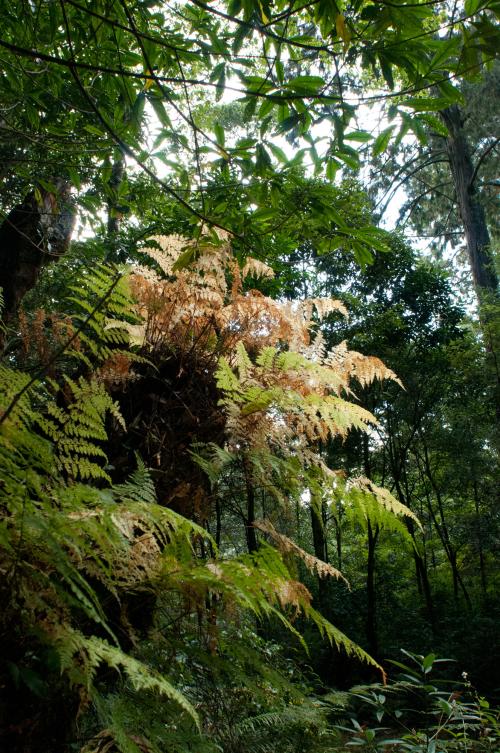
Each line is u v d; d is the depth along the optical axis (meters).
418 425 10.90
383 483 11.38
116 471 1.41
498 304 11.62
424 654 8.76
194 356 1.63
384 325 10.03
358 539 13.12
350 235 2.11
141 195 3.51
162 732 1.04
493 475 11.05
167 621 1.38
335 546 13.32
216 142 1.85
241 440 1.46
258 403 1.46
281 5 1.66
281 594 1.25
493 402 10.79
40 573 0.89
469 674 7.89
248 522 1.53
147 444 1.44
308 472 1.63
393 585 11.47
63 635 0.86
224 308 1.74
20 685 0.93
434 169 18.92
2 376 1.05
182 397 1.56
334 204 2.21
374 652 9.40
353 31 1.41
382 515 1.61
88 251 3.92
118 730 0.89
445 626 10.34
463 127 15.09
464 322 12.45
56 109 3.10
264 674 1.28
